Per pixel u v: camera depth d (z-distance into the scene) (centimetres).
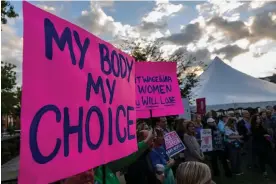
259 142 925
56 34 174
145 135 402
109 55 242
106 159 220
